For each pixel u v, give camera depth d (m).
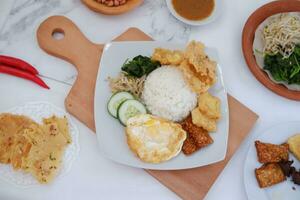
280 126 0.63
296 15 0.73
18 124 0.60
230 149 0.62
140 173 0.60
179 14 0.73
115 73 0.65
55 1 0.73
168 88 0.62
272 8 0.72
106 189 0.58
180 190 0.58
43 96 0.64
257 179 0.59
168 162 0.58
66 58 0.67
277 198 0.58
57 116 0.62
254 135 0.65
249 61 0.68
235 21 0.76
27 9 0.72
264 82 0.66
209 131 0.61
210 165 0.60
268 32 0.71
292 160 0.61
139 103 0.62
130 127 0.58
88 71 0.66
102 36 0.72
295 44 0.70
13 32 0.69
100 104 0.62
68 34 0.69
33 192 0.57
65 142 0.60
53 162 0.57
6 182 0.56
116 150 0.59
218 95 0.65
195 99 0.64
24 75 0.64
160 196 0.59
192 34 0.73
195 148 0.59
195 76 0.63
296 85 0.68
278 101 0.69
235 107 0.66
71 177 0.58
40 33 0.68
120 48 0.67
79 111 0.63
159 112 0.63
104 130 0.60
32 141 0.57
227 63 0.71
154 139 0.58
